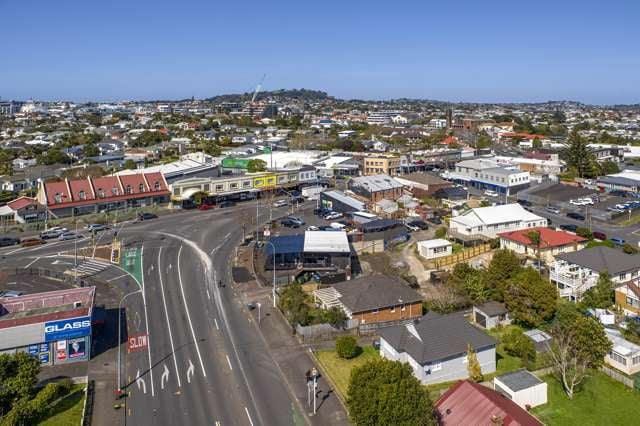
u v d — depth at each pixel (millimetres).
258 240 80438
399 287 55750
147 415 37562
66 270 67875
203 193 104688
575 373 40406
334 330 50938
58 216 92625
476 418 33344
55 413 37281
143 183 102750
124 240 81438
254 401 39531
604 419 37562
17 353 38531
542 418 37531
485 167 125562
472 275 58344
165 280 64750
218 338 49812
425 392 32531
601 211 95500
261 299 59375
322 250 67000
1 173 129000
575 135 136375
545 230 75688
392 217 95000
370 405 31281
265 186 116188
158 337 49750
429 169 147750
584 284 58781
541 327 51844
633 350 44625
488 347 43625
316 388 41406
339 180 134000
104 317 52906
